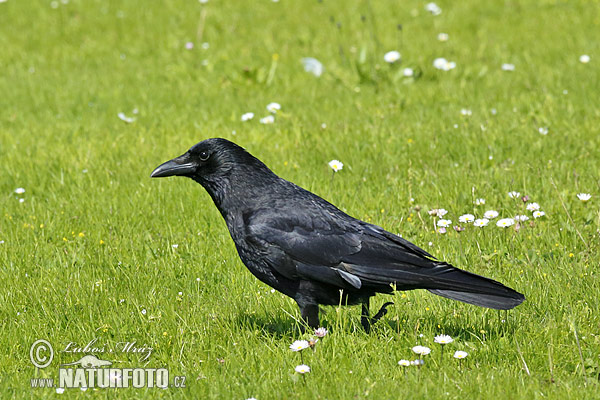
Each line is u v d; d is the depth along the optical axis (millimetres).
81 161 14172
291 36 24156
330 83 19406
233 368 7617
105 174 13602
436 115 15914
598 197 11586
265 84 19312
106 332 8609
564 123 14648
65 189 13188
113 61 23000
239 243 8641
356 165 13367
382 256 8188
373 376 7445
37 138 15836
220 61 21688
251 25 25656
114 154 14586
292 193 8695
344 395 7039
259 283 9852
